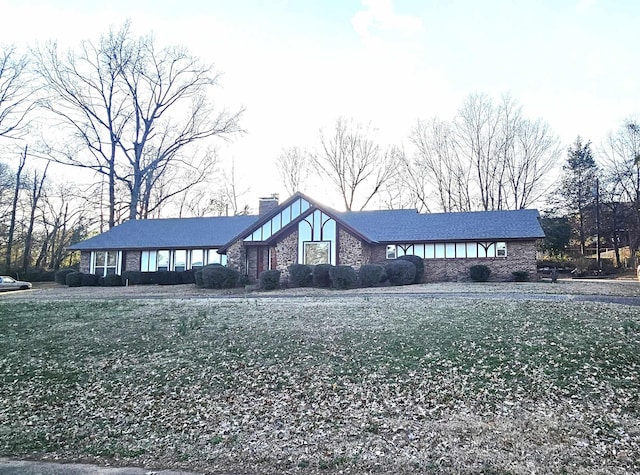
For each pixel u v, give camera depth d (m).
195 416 6.37
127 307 15.32
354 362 8.23
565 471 4.45
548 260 43.16
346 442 5.29
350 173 47.44
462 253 26.98
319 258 24.72
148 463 5.02
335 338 9.84
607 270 40.19
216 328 11.22
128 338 10.70
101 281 30.28
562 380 7.00
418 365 7.94
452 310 12.74
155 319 12.73
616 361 7.73
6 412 6.83
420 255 27.47
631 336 9.14
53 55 33.69
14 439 5.82
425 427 5.61
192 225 33.56
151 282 29.50
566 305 13.23
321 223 24.88
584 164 47.19
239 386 7.41
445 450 4.97
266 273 23.17
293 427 5.82
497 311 12.37
